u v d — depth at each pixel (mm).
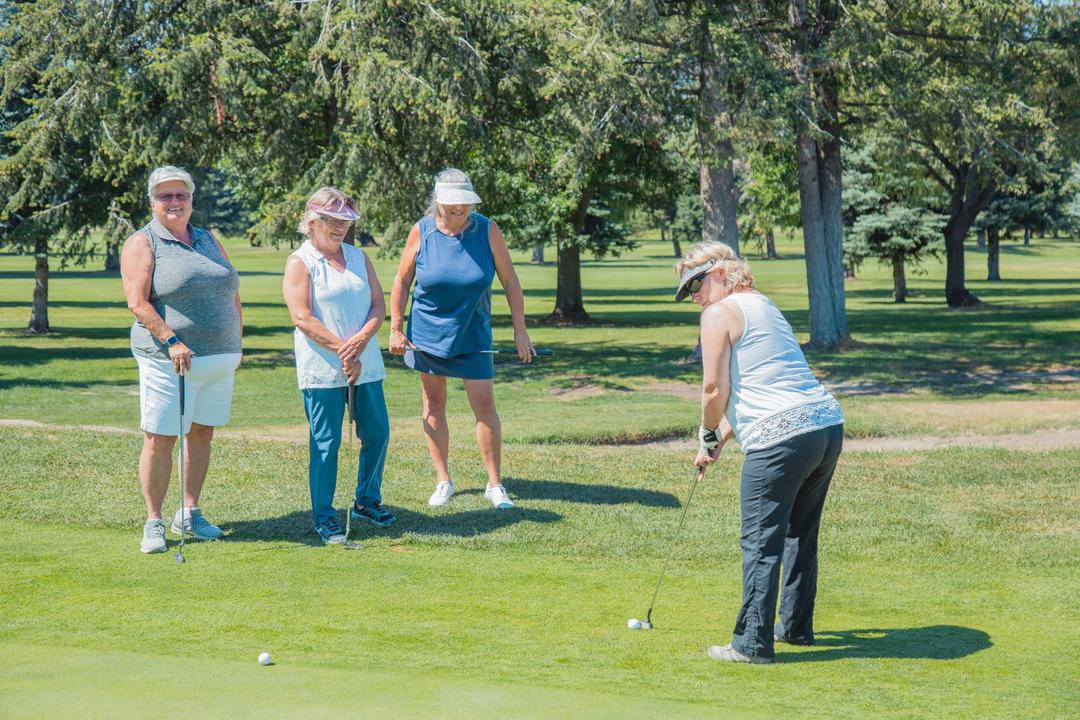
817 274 30094
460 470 10336
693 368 27438
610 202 45688
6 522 7973
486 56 24797
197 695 4328
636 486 9820
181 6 26703
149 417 7250
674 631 5789
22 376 26172
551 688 4645
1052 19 28188
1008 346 31328
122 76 25891
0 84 30578
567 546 7715
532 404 21297
